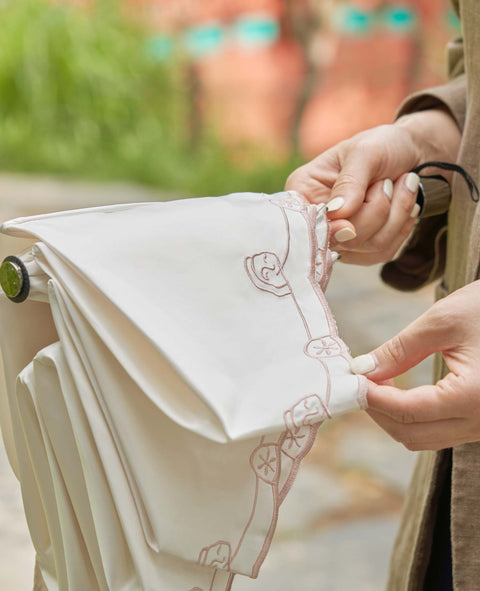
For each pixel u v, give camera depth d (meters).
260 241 0.63
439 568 0.82
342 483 1.97
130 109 5.02
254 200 0.67
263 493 0.57
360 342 2.66
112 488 0.55
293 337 0.61
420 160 0.83
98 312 0.54
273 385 0.57
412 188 0.78
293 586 1.53
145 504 0.55
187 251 0.59
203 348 0.56
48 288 0.54
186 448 0.56
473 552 0.71
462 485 0.71
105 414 0.55
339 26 6.79
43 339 0.62
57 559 0.61
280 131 6.72
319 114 6.90
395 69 6.98
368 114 6.99
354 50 6.91
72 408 0.55
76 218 0.58
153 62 5.55
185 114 5.94
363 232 0.77
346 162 0.78
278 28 6.74
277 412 0.55
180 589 0.57
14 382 0.61
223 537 0.57
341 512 1.83
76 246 0.55
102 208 0.60
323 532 1.74
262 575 1.56
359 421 2.34
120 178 4.57
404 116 0.89
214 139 5.93
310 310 0.63
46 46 4.71
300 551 1.66
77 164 4.48
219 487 0.57
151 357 0.55
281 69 6.75
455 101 0.87
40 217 0.57
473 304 0.59
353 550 1.67
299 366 0.59
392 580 0.90
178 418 0.53
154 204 0.62
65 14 4.98
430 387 0.58
